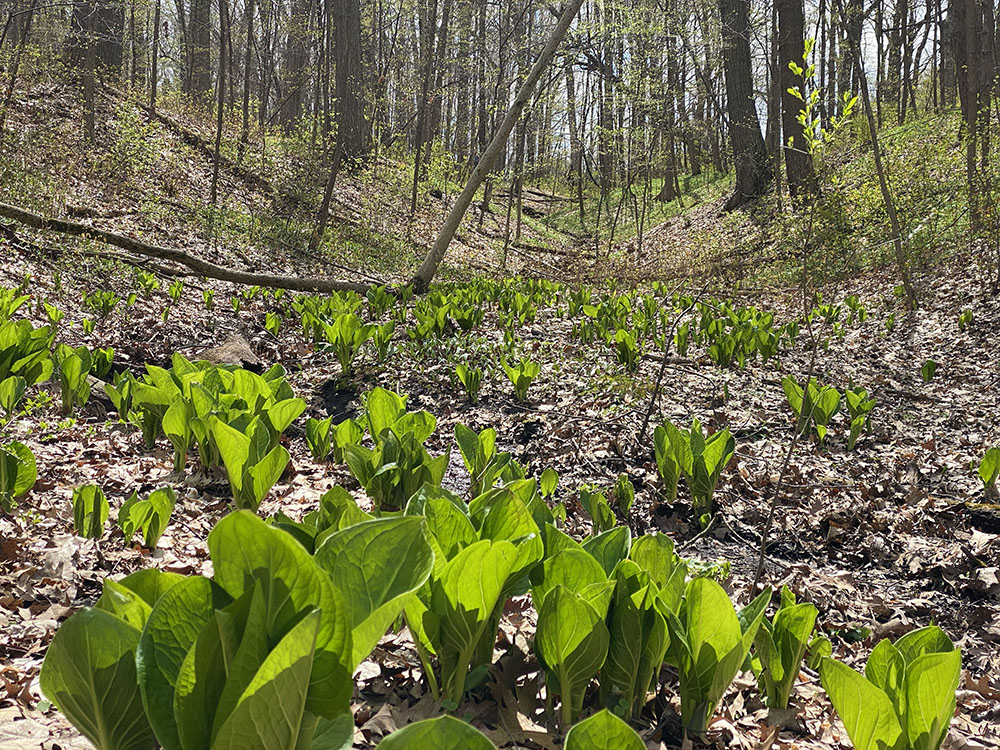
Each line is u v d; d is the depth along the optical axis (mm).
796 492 4582
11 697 2006
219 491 4113
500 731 1977
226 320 8742
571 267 20047
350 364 7059
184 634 1223
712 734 2092
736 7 20891
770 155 20109
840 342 9203
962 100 17500
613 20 18469
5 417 4355
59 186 11125
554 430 5586
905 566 3771
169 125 17859
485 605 1829
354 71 22984
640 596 1887
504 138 11438
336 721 1297
